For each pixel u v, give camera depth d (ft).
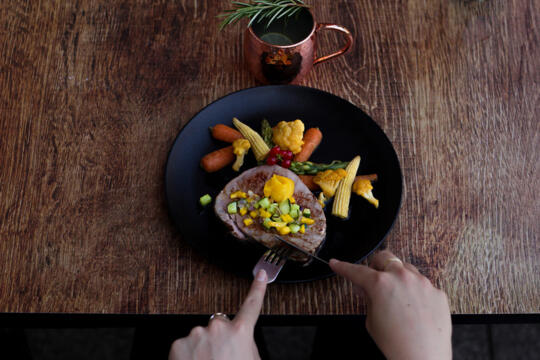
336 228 2.51
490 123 2.75
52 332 3.67
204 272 2.44
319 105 2.71
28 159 2.62
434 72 2.85
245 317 2.20
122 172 2.60
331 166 2.59
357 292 2.36
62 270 2.43
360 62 2.85
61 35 2.85
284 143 2.59
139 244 2.48
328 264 2.33
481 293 2.45
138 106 2.73
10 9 2.89
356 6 2.96
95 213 2.53
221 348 2.14
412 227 2.55
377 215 2.52
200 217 2.52
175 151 2.57
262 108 2.71
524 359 3.82
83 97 2.74
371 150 2.64
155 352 2.82
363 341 2.88
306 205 2.51
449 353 2.05
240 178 2.55
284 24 2.64
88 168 2.61
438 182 2.63
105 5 2.92
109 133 2.67
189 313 2.39
